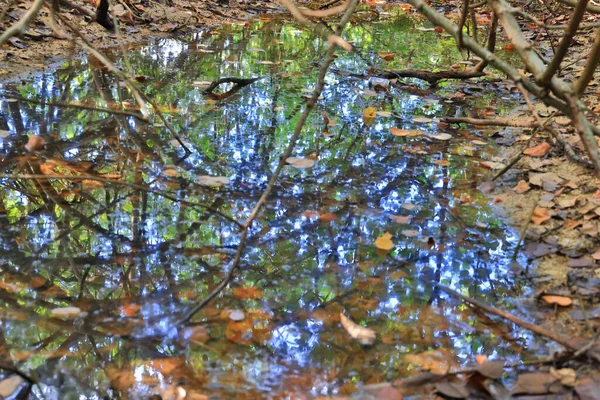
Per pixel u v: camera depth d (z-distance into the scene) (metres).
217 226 2.22
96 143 2.89
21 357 1.50
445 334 1.65
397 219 2.32
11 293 1.77
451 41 5.97
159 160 2.75
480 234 2.23
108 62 2.08
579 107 1.69
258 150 2.95
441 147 3.12
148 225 2.20
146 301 1.76
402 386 1.44
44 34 4.39
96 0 5.05
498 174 2.65
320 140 3.13
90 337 1.59
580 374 1.46
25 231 2.12
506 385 1.44
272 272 1.94
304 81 4.22
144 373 1.46
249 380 1.45
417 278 1.93
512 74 1.86
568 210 2.37
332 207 2.41
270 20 6.46
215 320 1.68
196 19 5.97
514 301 1.81
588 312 1.73
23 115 3.17
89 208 2.31
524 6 7.50
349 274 1.94
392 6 8.27
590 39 5.81
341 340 1.61
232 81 3.88
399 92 4.14
